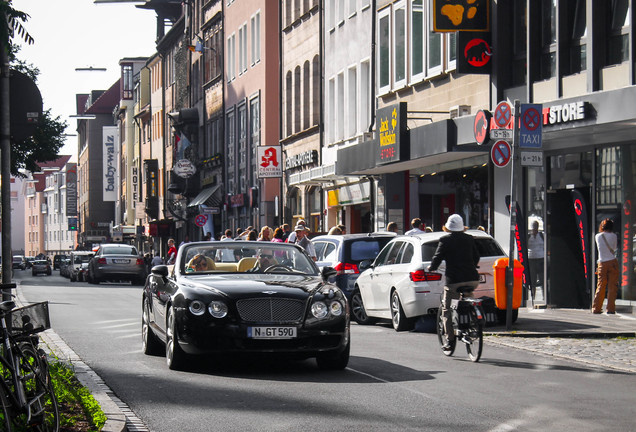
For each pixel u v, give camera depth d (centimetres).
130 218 11762
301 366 1468
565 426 973
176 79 8212
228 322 1345
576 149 2489
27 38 1041
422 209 3381
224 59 6475
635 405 1105
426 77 3231
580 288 2602
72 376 1197
